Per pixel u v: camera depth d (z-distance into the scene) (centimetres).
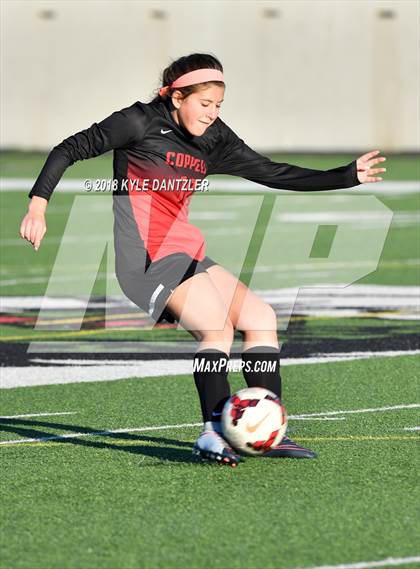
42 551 1560
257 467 1983
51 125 13012
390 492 1828
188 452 2119
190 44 12825
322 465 1997
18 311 3959
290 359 3095
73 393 2708
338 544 1579
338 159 11488
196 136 1942
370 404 2545
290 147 13038
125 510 1744
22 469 2005
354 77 12900
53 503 1784
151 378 2872
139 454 2106
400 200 8231
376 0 12775
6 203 8062
